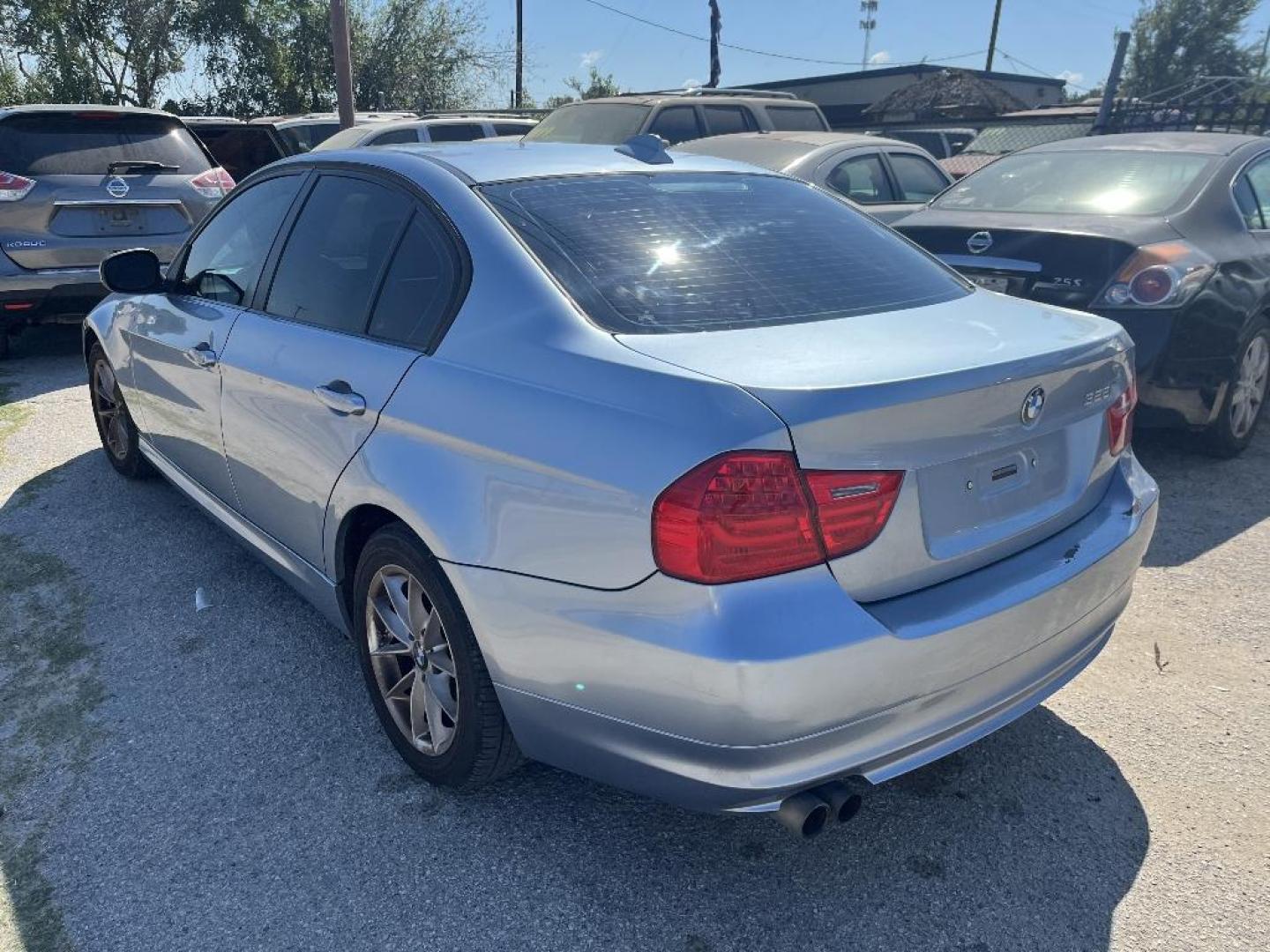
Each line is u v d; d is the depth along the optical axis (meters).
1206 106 11.78
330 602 3.08
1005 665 2.30
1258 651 3.51
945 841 2.58
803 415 1.95
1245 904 2.37
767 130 9.87
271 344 3.18
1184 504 4.84
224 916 2.32
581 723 2.21
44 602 3.79
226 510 3.74
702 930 2.29
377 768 2.85
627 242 2.66
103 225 7.04
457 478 2.38
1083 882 2.44
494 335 2.46
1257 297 5.16
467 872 2.46
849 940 2.27
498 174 2.89
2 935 2.25
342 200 3.17
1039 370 2.30
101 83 28.28
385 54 30.08
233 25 28.38
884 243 3.13
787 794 2.05
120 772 2.82
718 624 1.94
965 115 22.69
